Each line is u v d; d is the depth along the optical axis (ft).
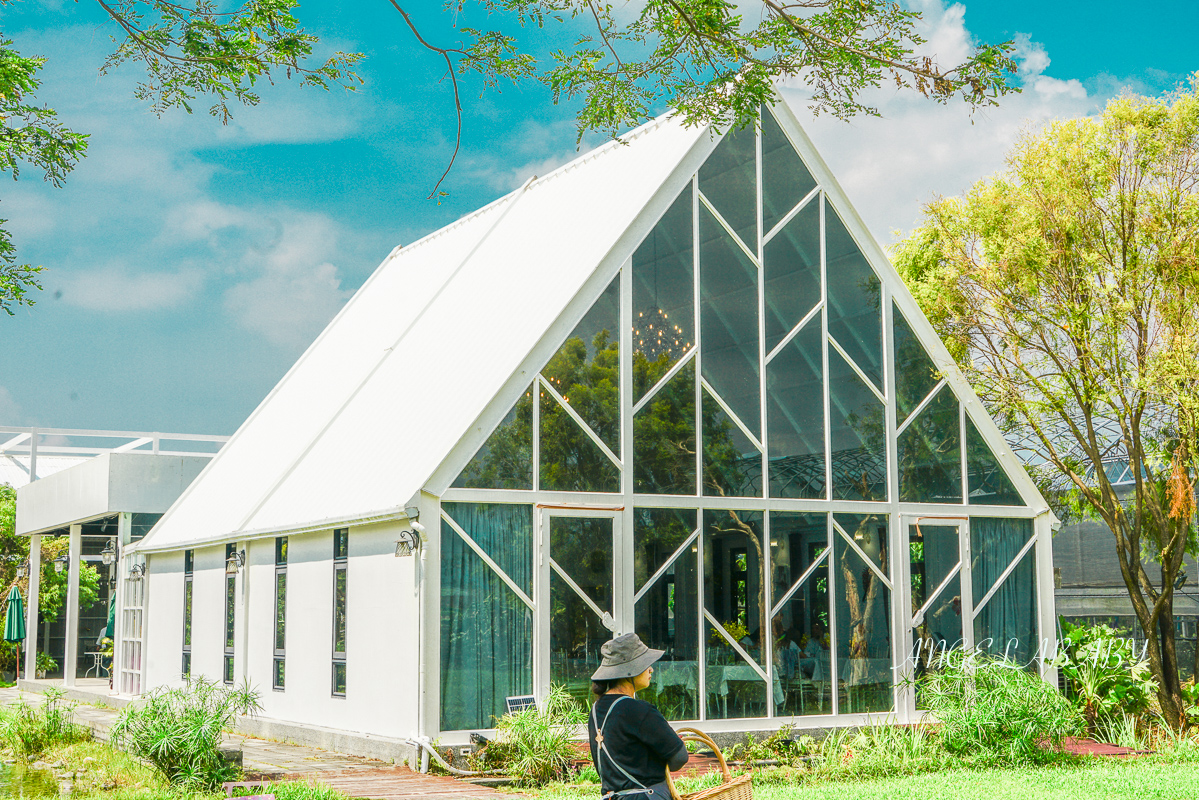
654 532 53.06
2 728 53.01
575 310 52.85
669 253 55.88
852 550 57.98
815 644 55.83
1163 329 63.67
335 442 64.59
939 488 61.36
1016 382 67.05
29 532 108.17
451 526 48.78
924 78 30.22
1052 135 67.00
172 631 76.54
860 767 45.98
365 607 52.42
